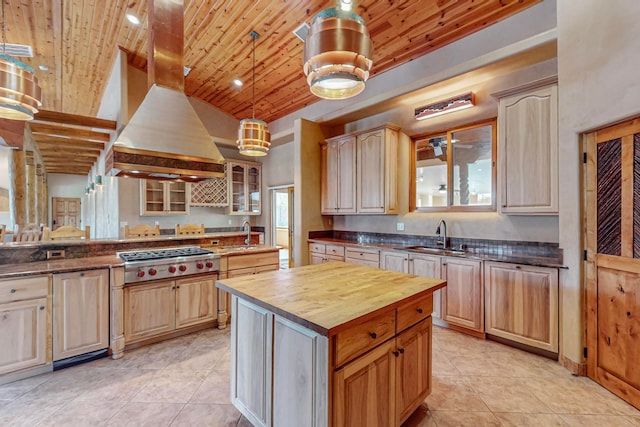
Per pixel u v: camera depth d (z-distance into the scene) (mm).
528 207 2814
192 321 3086
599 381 2184
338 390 1256
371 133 4281
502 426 1764
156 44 3074
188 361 2537
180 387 2150
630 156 1963
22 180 5645
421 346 1810
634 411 1894
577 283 2330
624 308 2008
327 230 5309
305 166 4977
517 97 2893
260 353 1605
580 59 2266
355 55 1504
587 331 2293
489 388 2152
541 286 2574
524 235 3109
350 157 4609
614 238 2080
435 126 3906
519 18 2961
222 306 3273
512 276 2746
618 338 2045
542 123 2730
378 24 3391
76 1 3533
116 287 2564
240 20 3740
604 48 2061
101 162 6781
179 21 3223
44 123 4730
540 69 3012
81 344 2436
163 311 2893
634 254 1946
